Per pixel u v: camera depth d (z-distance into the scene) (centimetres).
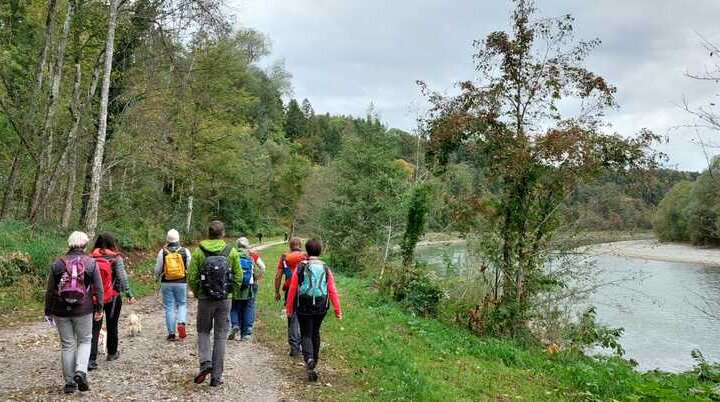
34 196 1739
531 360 1097
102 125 1644
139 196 2739
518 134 1314
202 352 661
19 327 955
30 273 1300
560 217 1355
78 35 1938
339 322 1148
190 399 620
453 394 718
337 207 2827
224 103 3142
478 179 1439
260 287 1747
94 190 1627
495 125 1369
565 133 1266
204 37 1905
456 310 1405
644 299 2839
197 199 3872
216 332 676
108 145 2094
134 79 2050
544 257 1341
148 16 1831
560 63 1334
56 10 1853
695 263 4778
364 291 1717
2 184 1986
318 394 666
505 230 1351
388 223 2573
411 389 697
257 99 3438
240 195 4972
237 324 955
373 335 1045
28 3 1934
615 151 1320
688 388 883
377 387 705
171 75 2114
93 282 618
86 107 1939
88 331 615
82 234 629
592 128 1338
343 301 1488
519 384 876
